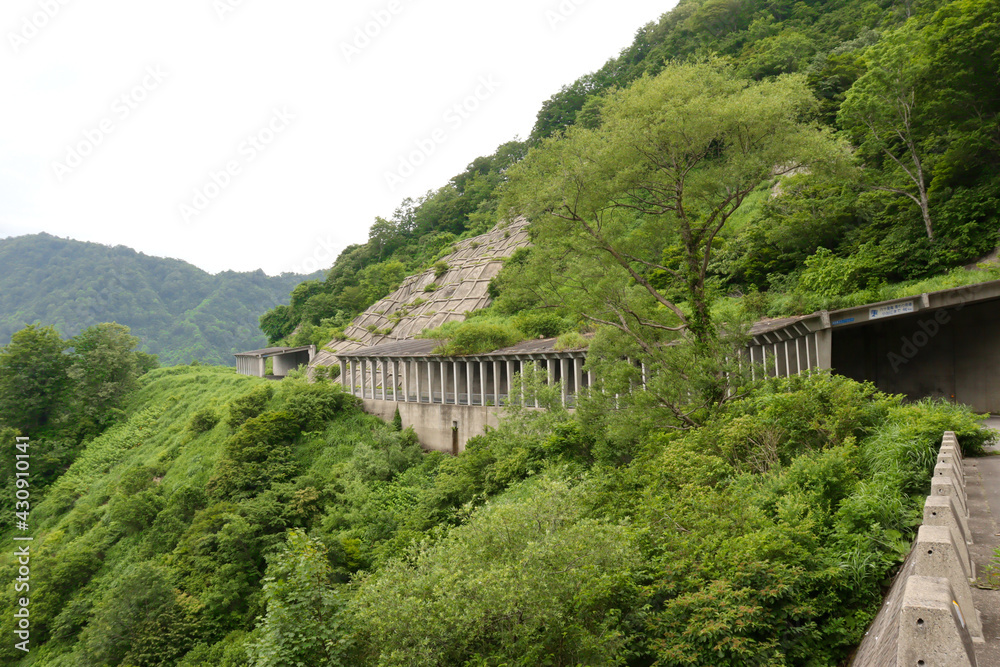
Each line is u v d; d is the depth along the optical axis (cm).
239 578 3075
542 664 1056
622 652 1070
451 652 1128
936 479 968
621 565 1148
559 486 1308
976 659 638
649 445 2091
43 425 7281
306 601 1258
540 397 2952
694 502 1312
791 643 994
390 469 3878
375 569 2747
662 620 1081
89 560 4047
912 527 1153
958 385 3431
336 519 3341
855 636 978
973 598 790
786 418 1786
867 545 1109
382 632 1166
